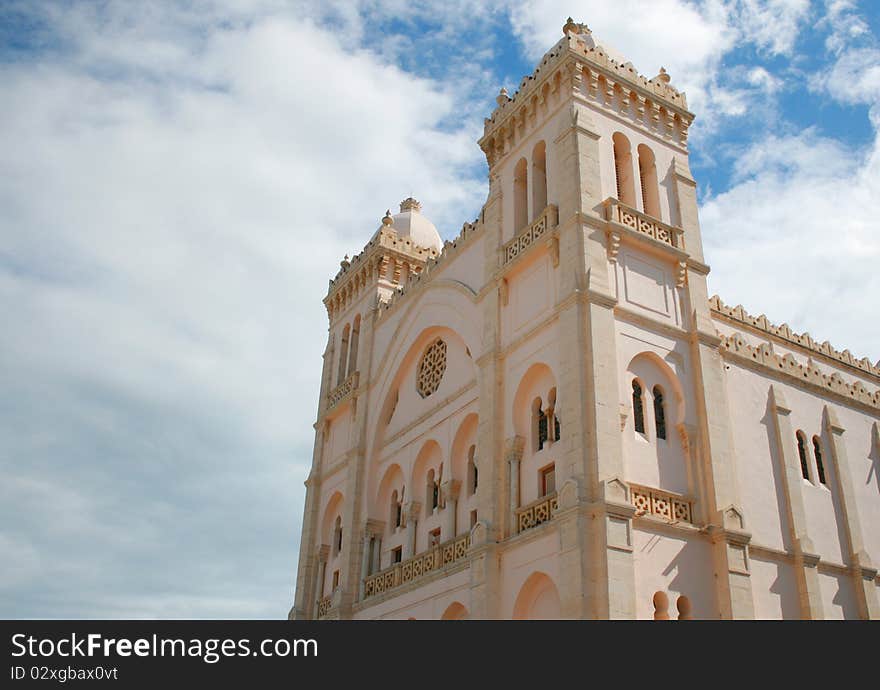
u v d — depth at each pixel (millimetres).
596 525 26953
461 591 33031
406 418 43469
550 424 31562
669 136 38406
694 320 33688
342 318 54469
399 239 52156
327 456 50625
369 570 42094
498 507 32219
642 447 30234
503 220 38219
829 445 38469
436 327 42031
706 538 29641
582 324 30547
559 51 37031
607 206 33438
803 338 44844
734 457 33750
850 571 35531
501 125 39812
